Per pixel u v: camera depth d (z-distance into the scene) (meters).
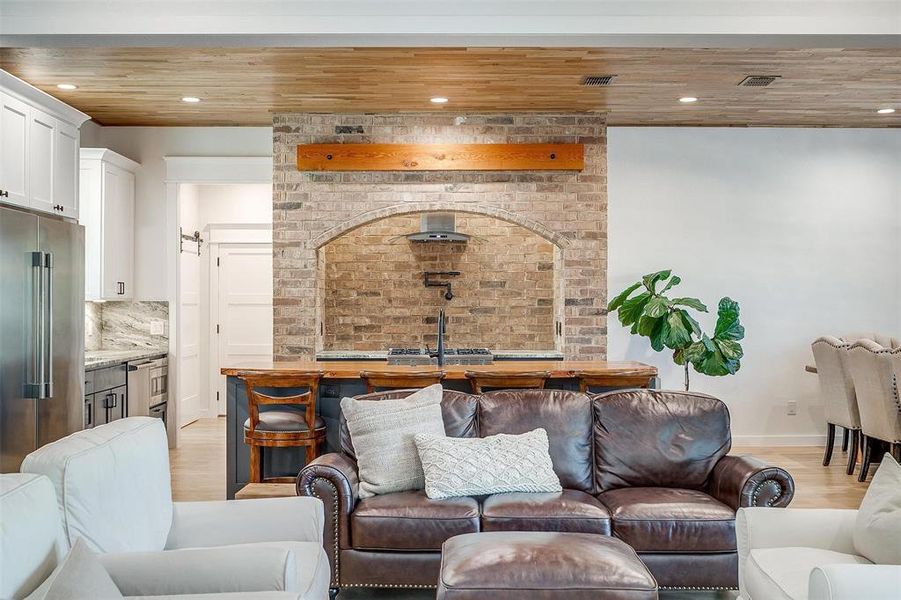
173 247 6.69
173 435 6.68
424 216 6.72
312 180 6.15
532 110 6.05
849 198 6.70
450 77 5.07
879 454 5.76
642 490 3.42
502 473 3.33
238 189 8.38
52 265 4.43
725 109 6.00
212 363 8.40
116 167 6.26
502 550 2.49
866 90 5.43
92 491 2.05
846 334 6.67
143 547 2.28
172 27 3.59
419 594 3.39
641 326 5.92
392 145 6.05
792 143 6.68
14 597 1.63
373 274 7.38
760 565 2.40
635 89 5.39
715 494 3.46
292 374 4.34
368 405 3.58
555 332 6.93
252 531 2.60
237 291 8.41
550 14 3.59
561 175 6.19
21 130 4.48
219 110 6.05
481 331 7.38
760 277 6.65
